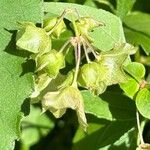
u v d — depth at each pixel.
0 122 0.12
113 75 0.12
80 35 0.12
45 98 0.12
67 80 0.12
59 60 0.12
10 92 0.12
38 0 0.12
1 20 0.12
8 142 0.12
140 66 0.14
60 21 0.12
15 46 0.12
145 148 0.13
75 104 0.12
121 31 0.14
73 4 0.14
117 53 0.12
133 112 0.14
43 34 0.12
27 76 0.12
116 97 0.14
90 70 0.12
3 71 0.12
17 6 0.12
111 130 0.15
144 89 0.13
